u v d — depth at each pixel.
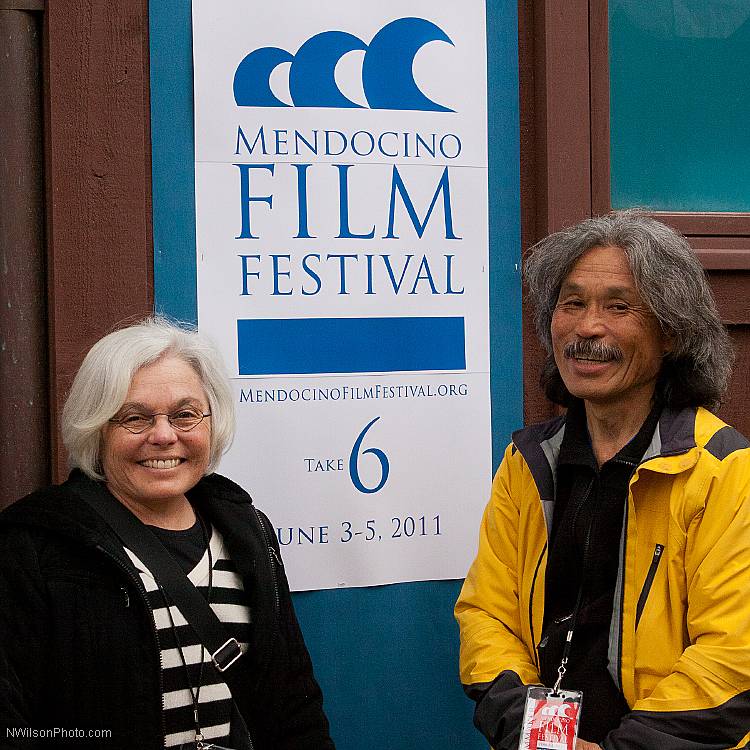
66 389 2.44
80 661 1.72
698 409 2.00
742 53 2.89
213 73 2.51
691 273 1.96
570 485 2.06
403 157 2.62
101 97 2.44
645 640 1.88
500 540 2.16
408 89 2.62
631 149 2.83
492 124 2.69
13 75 2.44
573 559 2.00
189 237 2.51
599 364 1.95
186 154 2.51
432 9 2.63
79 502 1.82
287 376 2.57
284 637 2.00
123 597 1.77
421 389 2.65
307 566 2.60
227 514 1.97
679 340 1.96
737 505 1.85
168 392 1.85
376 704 2.66
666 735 1.77
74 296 2.44
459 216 2.67
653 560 1.90
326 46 2.57
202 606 1.83
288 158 2.56
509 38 2.69
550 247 2.08
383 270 2.62
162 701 1.77
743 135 2.90
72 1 2.42
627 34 2.82
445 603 2.69
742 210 2.90
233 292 2.54
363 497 2.62
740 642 1.79
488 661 2.03
